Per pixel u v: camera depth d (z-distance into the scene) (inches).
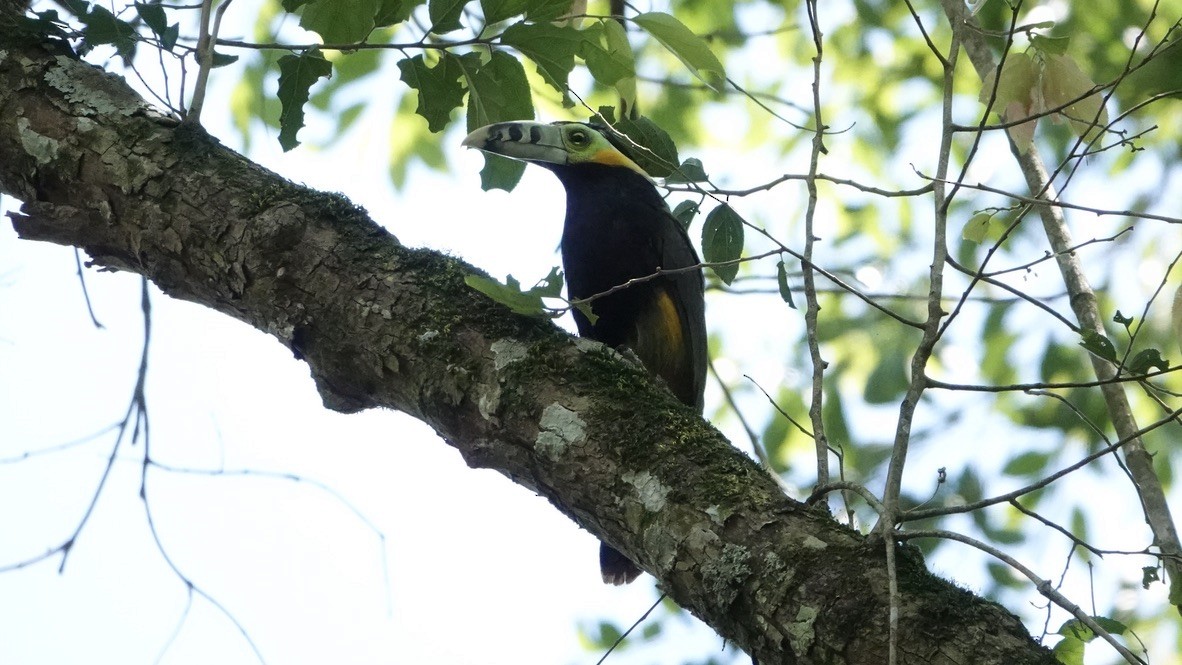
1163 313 599.5
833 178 243.6
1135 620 547.2
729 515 195.6
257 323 242.4
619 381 218.8
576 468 210.8
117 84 258.7
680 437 209.6
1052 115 260.8
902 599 177.3
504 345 224.4
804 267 236.7
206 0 271.9
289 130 303.7
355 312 230.7
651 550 199.8
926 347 206.4
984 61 308.8
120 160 245.8
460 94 318.0
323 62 296.2
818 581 182.9
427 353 225.9
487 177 371.6
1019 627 175.5
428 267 235.1
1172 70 264.7
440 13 286.2
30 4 294.4
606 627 539.8
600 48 303.0
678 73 621.9
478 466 224.1
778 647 182.5
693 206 295.6
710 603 191.9
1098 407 602.2
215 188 241.4
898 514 183.9
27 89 254.7
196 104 255.3
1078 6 612.1
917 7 658.8
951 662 169.8
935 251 217.3
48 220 246.2
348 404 240.1
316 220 238.7
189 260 241.1
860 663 174.2
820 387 224.2
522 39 295.6
